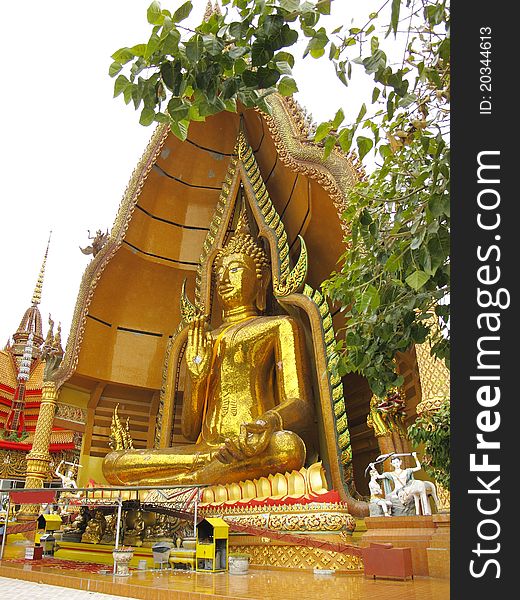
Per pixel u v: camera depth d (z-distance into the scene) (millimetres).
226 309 11969
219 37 2990
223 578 6164
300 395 9914
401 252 3805
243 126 13203
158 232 13719
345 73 3471
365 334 4578
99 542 9391
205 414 11078
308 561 7043
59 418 12953
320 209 11125
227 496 8602
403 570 5844
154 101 3070
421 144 3928
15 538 12211
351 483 8758
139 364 13500
